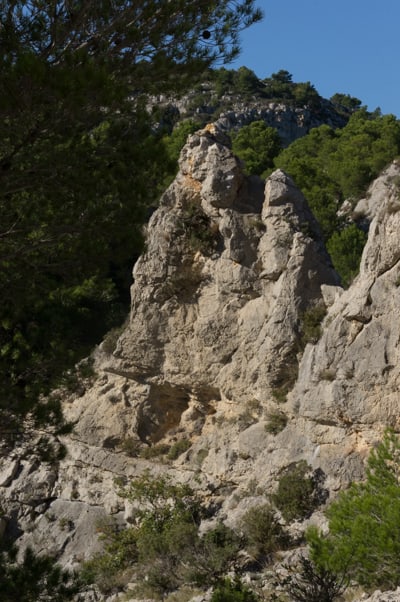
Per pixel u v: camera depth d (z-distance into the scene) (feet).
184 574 103.35
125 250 64.95
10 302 64.44
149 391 135.13
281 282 124.36
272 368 121.90
